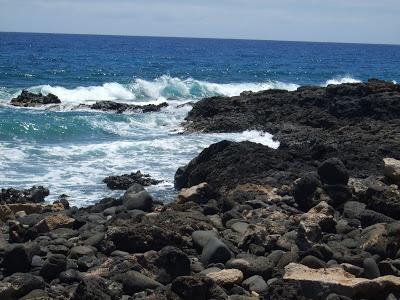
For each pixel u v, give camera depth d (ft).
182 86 130.72
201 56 311.06
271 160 48.83
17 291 24.67
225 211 38.78
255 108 87.61
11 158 59.16
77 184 51.26
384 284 24.11
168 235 30.66
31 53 262.88
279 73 199.41
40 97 105.19
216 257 28.50
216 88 134.92
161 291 24.63
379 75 218.18
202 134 79.05
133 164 59.57
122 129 81.56
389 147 55.62
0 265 28.43
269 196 41.50
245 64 249.96
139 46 435.53
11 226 32.60
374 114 77.82
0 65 180.86
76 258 29.55
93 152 63.36
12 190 45.21
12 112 90.63
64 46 370.53
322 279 24.49
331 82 176.65
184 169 50.75
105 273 26.81
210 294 24.18
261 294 25.04
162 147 68.18
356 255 28.37
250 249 30.58
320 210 35.04
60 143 68.95
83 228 34.55
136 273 25.79
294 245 30.48
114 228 31.14
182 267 26.50
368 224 33.94
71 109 98.84
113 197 46.24
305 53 430.61
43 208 40.75
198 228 33.24
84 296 23.43
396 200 35.14
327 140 65.16
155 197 47.60
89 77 154.40
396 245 28.84
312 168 48.83
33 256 28.94
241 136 76.59
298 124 79.41
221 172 47.47
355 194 38.68
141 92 125.39
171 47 443.73
